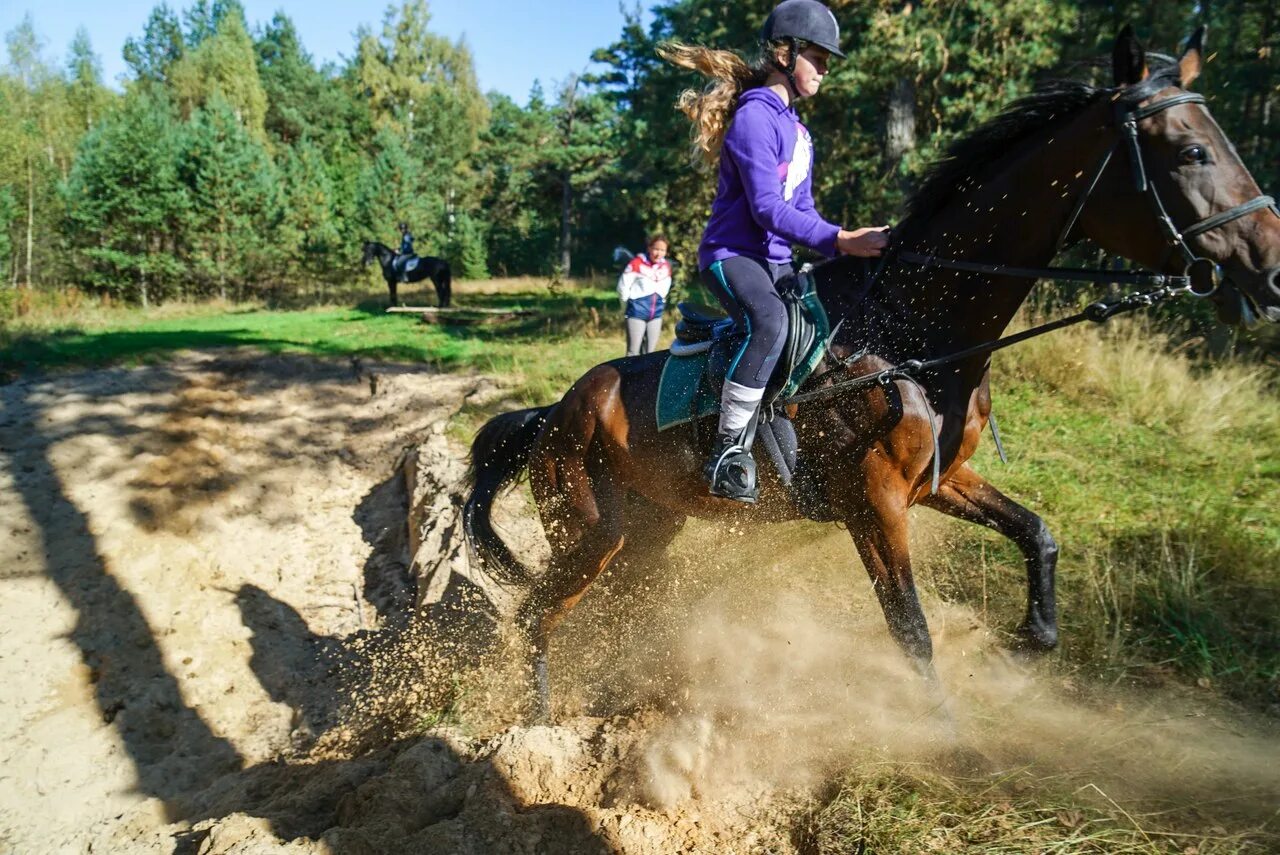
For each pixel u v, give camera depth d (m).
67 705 5.10
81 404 9.23
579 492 3.89
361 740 4.31
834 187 13.52
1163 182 2.70
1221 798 2.76
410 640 5.03
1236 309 2.67
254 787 3.95
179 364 11.23
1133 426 6.60
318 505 7.82
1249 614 3.91
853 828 2.74
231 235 26.98
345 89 56.78
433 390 10.01
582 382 3.93
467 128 53.53
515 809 3.17
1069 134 2.89
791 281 3.26
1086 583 4.15
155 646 5.59
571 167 36.94
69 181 26.83
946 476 3.18
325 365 11.42
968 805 2.77
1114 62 2.80
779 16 3.18
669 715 3.67
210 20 63.38
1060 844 2.55
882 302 3.20
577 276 40.50
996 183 3.04
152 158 25.95
